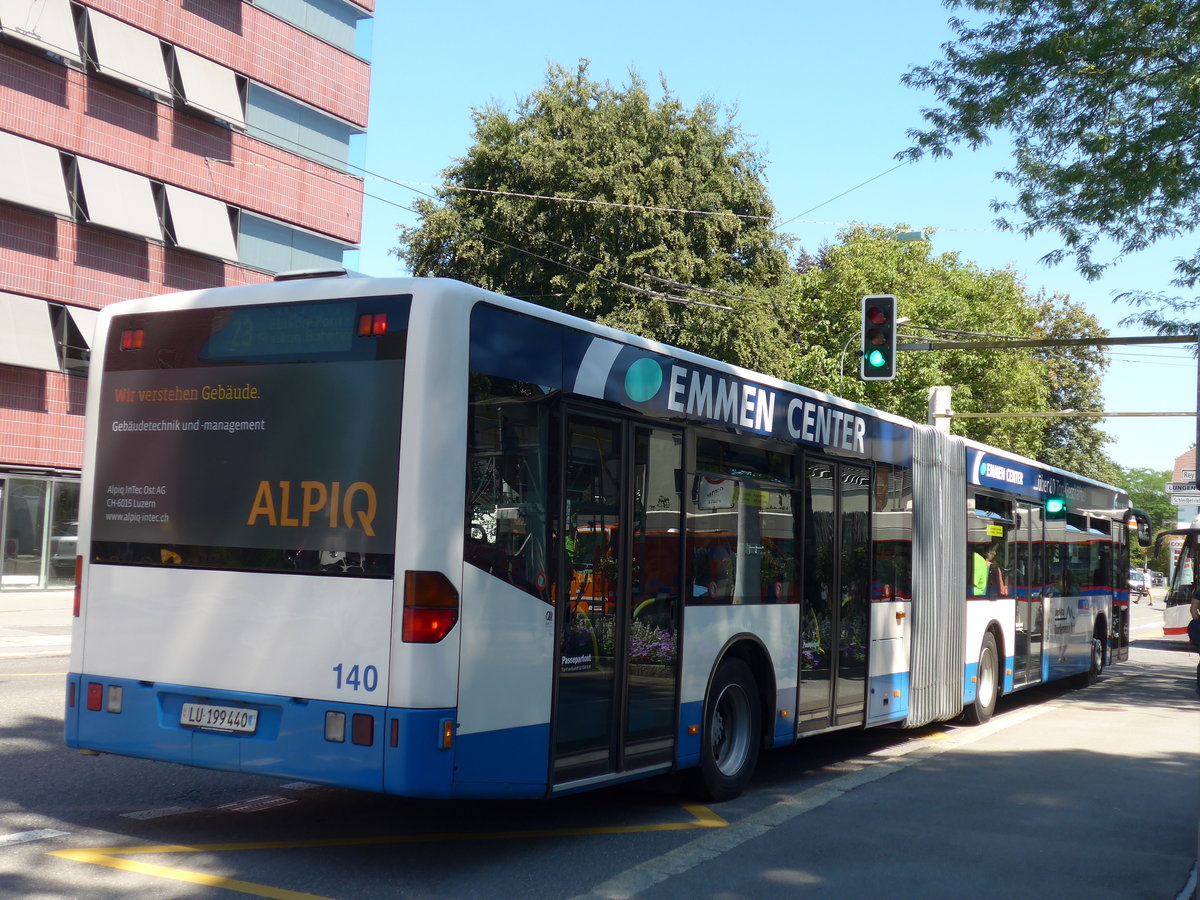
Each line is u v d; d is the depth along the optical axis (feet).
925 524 38.60
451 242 116.26
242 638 20.61
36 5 85.35
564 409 21.85
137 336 22.54
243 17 101.30
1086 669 59.21
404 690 18.95
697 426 26.11
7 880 18.72
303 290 20.93
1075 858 23.25
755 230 117.91
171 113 96.02
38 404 89.04
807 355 140.97
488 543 20.07
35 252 87.51
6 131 84.48
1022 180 60.59
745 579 27.89
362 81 114.32
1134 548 79.36
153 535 21.84
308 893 18.65
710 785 26.68
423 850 21.75
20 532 88.33
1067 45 56.65
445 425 19.52
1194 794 30.50
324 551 20.01
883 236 150.82
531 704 20.72
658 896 19.38
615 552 23.15
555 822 24.64
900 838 24.34
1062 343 56.18
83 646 22.35
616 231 111.34
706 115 117.08
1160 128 55.88
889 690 35.29
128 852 20.68
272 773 20.01
